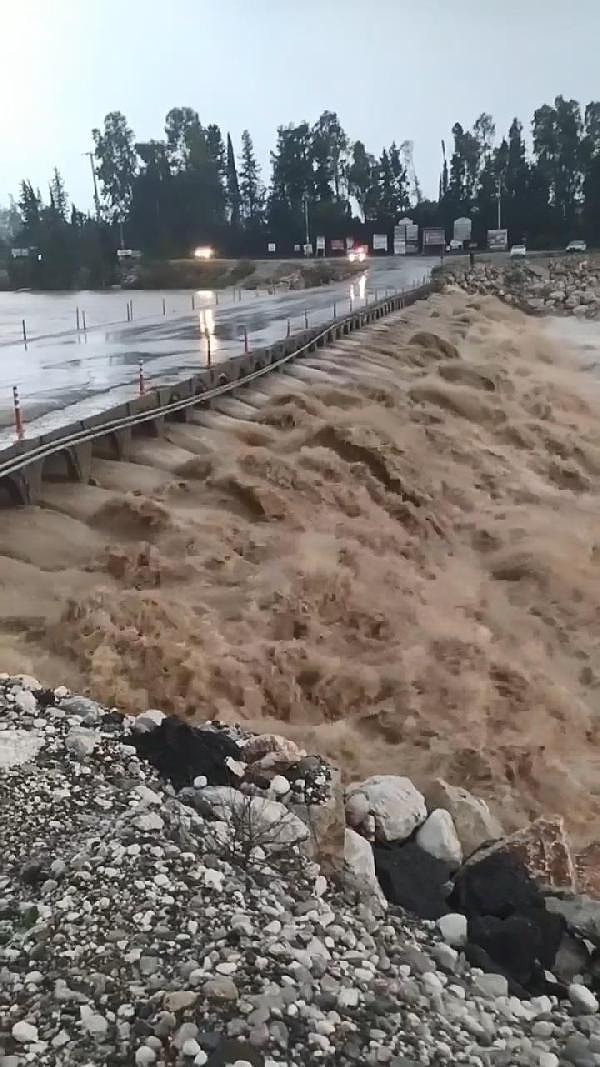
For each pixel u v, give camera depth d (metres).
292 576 12.98
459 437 23.02
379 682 11.26
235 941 4.80
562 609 15.27
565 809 9.84
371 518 16.70
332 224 100.19
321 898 5.64
